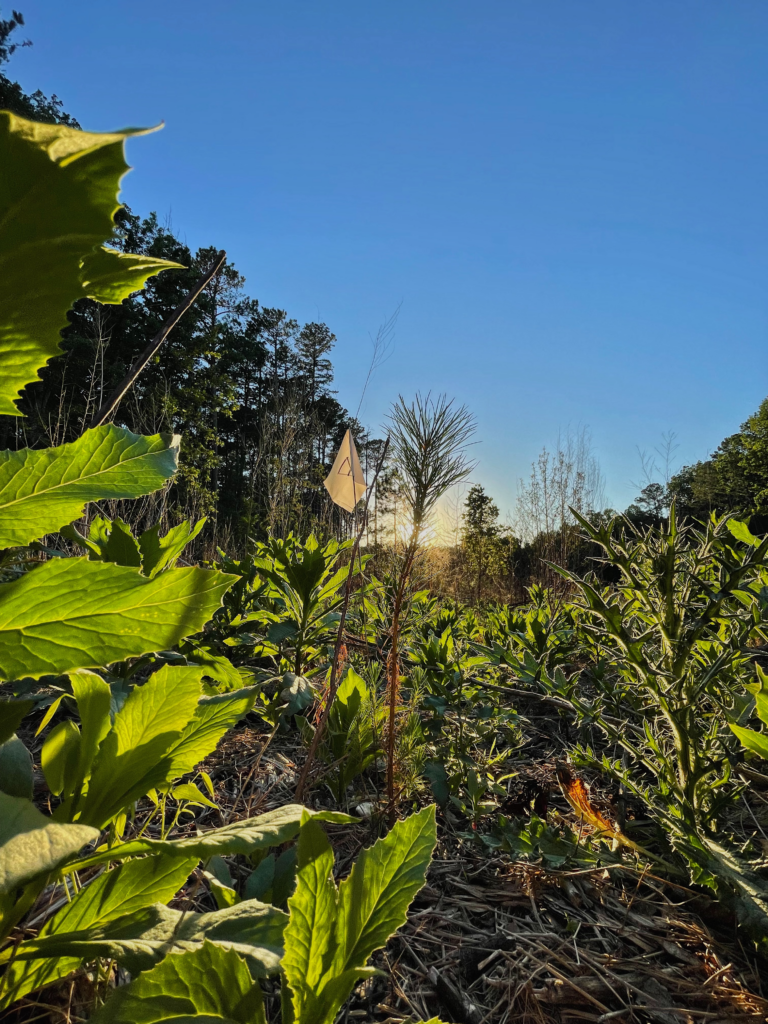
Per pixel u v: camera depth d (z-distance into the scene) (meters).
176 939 0.73
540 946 1.33
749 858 1.44
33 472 0.66
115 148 0.36
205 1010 0.66
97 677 0.83
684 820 1.54
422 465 1.67
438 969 1.27
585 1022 1.16
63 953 0.69
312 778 1.98
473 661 2.71
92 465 0.70
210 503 13.40
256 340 34.88
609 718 2.54
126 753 0.82
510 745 2.46
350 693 2.07
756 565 1.49
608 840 1.72
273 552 2.84
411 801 1.92
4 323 0.43
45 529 0.68
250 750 2.22
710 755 1.61
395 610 1.74
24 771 0.80
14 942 0.78
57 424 4.24
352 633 2.91
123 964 0.67
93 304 16.72
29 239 0.39
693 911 1.47
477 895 1.53
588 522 1.71
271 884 1.09
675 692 1.59
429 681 2.50
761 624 1.49
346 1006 1.15
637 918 1.45
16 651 0.63
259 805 1.80
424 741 2.18
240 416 32.62
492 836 1.69
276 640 2.47
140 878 0.83
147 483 0.71
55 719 2.14
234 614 2.88
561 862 1.54
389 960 1.28
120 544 1.83
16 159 0.35
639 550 1.70
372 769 2.13
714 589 1.83
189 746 0.89
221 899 0.93
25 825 0.50
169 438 0.79
